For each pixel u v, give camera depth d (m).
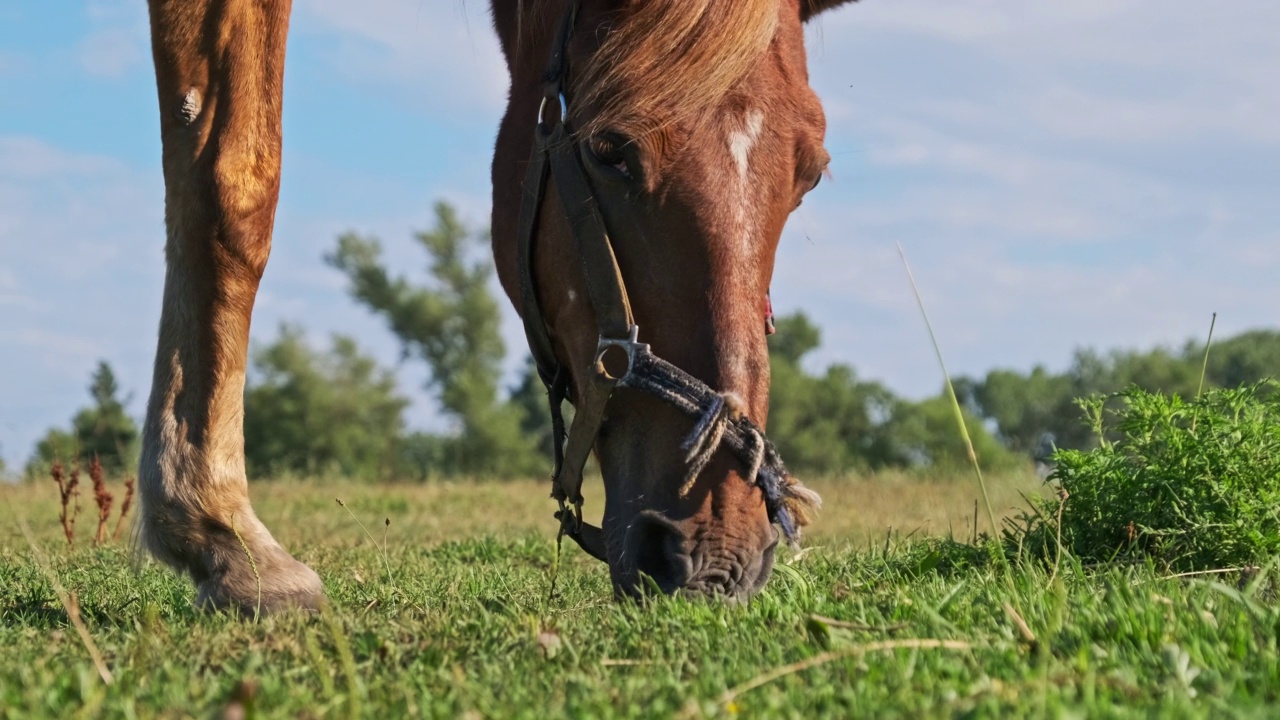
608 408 3.40
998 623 2.89
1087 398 5.10
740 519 3.20
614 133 3.32
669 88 3.30
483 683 2.36
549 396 3.85
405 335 51.16
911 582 4.03
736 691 2.15
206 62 3.98
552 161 3.58
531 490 16.70
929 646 2.53
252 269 4.05
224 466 3.95
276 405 47.59
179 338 3.98
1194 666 2.34
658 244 3.32
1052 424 62.25
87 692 2.27
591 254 3.40
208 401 3.96
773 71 3.51
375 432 48.81
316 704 2.19
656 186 3.31
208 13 3.96
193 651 2.76
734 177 3.34
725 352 3.23
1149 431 4.84
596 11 3.67
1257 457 4.50
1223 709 2.01
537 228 3.70
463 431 49.69
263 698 2.21
